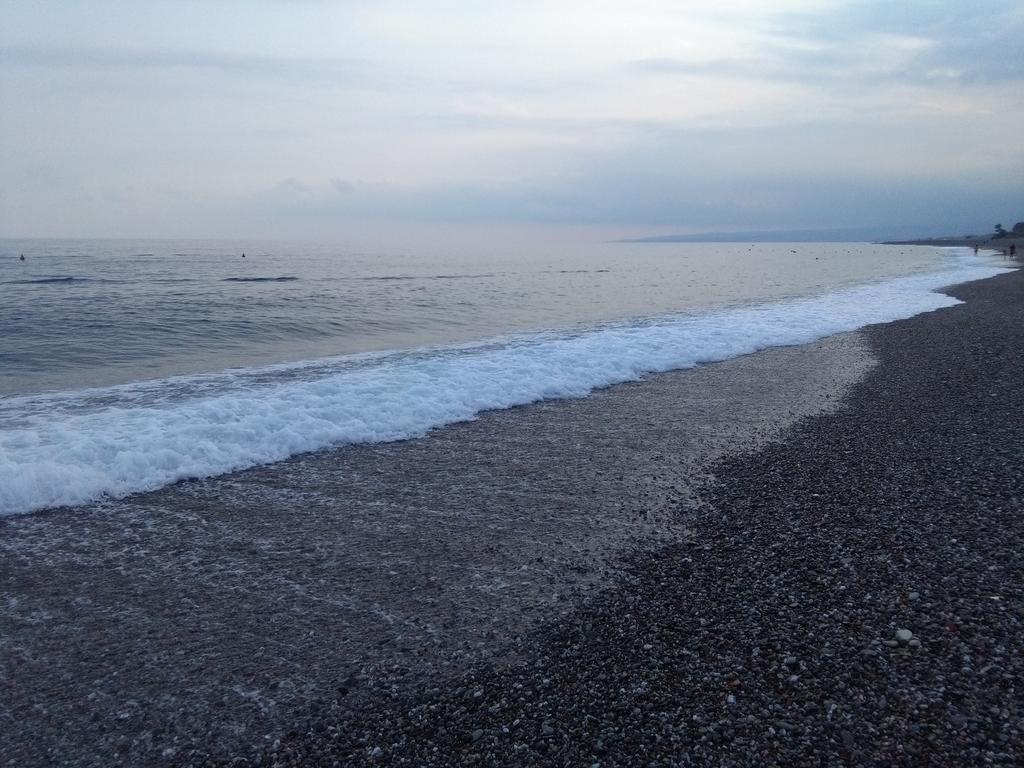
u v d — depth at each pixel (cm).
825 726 373
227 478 811
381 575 579
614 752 361
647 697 406
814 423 1052
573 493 769
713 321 2312
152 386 1269
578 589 549
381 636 487
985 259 7156
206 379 1341
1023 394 1192
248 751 377
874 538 616
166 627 501
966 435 952
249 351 1778
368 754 371
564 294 3675
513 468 857
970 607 487
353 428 982
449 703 411
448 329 2248
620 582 558
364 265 6569
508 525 682
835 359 1623
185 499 746
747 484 786
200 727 396
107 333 1980
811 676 416
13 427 958
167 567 593
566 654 457
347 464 867
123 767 367
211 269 5262
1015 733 359
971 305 2708
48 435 912
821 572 554
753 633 469
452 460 887
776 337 1934
